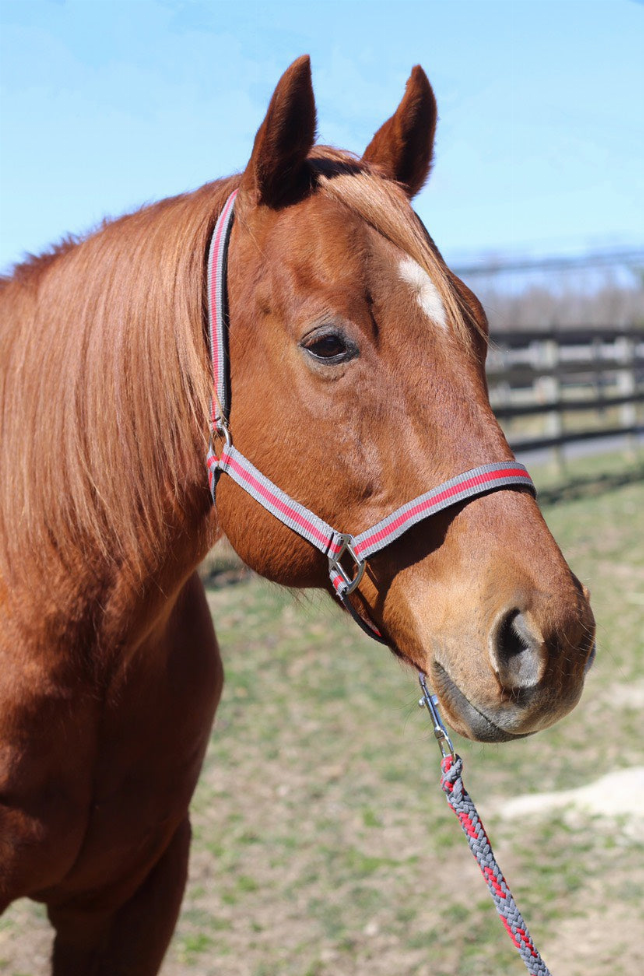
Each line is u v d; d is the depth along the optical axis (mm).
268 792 3643
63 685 1611
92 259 1664
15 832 1613
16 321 1713
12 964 2650
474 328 1438
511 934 1398
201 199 1635
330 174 1486
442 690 1342
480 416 1354
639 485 10500
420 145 1627
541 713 1245
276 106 1400
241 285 1478
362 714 4375
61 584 1604
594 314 26016
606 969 2549
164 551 1624
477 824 1443
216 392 1497
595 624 1293
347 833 3344
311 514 1429
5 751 1593
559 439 10805
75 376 1604
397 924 2801
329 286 1372
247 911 2881
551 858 3137
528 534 1302
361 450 1372
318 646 5188
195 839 3295
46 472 1611
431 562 1353
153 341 1562
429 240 1450
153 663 1693
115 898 1816
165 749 1760
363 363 1362
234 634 5270
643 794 3523
